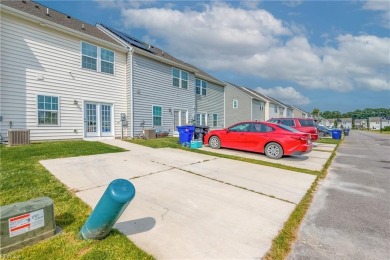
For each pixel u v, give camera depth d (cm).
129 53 1405
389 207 429
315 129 1352
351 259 268
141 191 459
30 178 490
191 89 1964
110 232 296
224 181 557
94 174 554
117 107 1373
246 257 262
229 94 3181
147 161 730
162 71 1652
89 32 1262
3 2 984
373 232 333
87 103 1225
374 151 1284
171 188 487
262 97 3800
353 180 619
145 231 308
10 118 943
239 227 331
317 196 484
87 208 364
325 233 327
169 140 1335
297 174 661
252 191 494
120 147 985
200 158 819
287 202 440
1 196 396
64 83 1121
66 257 244
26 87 991
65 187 454
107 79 1317
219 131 1069
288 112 5106
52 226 282
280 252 275
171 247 274
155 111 1591
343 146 1574
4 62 927
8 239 245
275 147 900
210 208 395
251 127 984
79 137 1182
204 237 300
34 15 1000
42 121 1042
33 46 1014
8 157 676
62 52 1113
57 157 716
